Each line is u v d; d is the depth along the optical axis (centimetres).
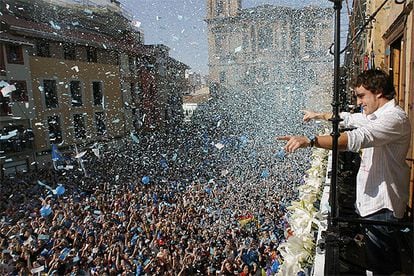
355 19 1073
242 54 6675
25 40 2620
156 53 4909
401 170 238
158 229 1224
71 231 1181
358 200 264
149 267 922
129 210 1479
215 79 6900
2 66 2444
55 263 936
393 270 245
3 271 907
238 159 2742
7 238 1134
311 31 6359
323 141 208
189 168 2497
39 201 1641
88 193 1853
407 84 400
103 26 4062
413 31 349
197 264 972
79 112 3319
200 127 4675
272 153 2900
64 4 3522
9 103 2483
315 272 254
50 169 2417
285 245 342
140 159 2828
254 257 1004
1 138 2156
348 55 1956
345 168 561
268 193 1767
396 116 213
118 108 3944
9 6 2852
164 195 1758
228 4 6662
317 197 436
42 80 2864
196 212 1492
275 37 6481
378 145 211
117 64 3981
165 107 5266
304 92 6138
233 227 1292
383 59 647
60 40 2992
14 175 2267
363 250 270
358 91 247
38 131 2772
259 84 6594
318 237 324
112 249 1030
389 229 244
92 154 3030
